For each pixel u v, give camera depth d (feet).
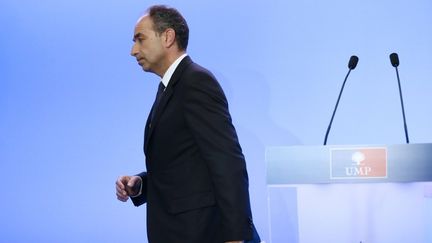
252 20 18.53
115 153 18.83
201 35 18.58
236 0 18.58
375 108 18.19
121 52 18.98
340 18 18.38
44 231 18.88
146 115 18.84
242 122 18.35
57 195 18.92
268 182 11.66
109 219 18.76
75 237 18.81
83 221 18.81
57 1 19.19
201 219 10.19
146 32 11.27
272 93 18.37
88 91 18.99
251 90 18.42
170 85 10.63
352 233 11.46
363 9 18.37
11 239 18.94
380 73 18.24
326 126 18.22
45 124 19.08
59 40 19.15
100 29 19.06
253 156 18.28
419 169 11.22
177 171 10.42
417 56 18.21
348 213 11.49
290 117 18.31
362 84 18.24
